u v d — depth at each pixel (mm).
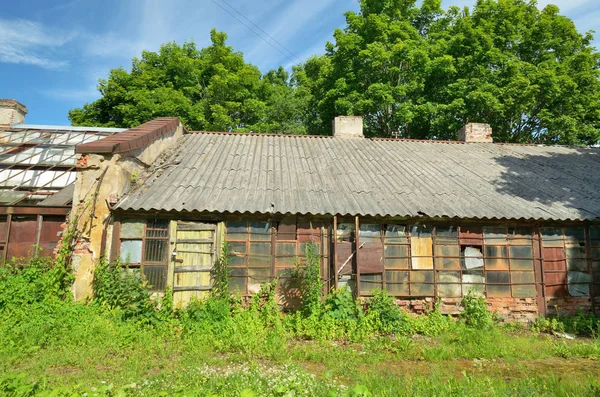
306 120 26047
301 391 4934
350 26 22109
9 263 9375
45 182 11164
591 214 10086
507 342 7953
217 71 24125
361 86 20797
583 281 10227
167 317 8375
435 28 22688
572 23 20094
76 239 8672
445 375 6059
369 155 13445
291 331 8398
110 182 9016
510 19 20453
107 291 8250
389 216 9508
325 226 9781
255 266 9438
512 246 10164
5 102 15469
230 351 7070
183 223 9281
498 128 19750
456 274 9891
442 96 19906
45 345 6879
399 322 8867
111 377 5578
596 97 18938
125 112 22250
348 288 9289
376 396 4945
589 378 5973
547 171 12750
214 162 11758
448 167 12711
